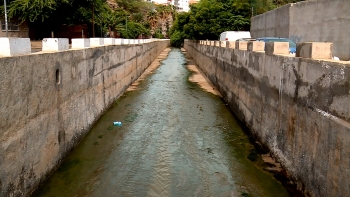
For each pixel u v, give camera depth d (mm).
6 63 5398
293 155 6906
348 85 4816
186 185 7270
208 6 36562
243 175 7641
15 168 5703
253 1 33344
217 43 19750
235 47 13930
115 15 55969
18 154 5820
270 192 6820
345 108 4879
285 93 7457
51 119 7406
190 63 37438
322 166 5531
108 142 9750
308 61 6211
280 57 7824
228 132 10844
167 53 56531
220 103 15375
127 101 15445
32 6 23938
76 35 30719
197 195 6859
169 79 23375
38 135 6680
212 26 35125
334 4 16125
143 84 20875
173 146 9562
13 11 23969
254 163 8242
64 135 8312
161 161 8492
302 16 18484
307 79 6242
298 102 6668
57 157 7828
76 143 9352
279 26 21422
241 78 12391
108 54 13633
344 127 4848
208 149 9328
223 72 16984
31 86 6340
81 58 9758
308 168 6102
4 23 25406
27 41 6598
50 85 7316
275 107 8188
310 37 17859
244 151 9102
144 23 75812
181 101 15641
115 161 8414
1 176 5227
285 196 6625
